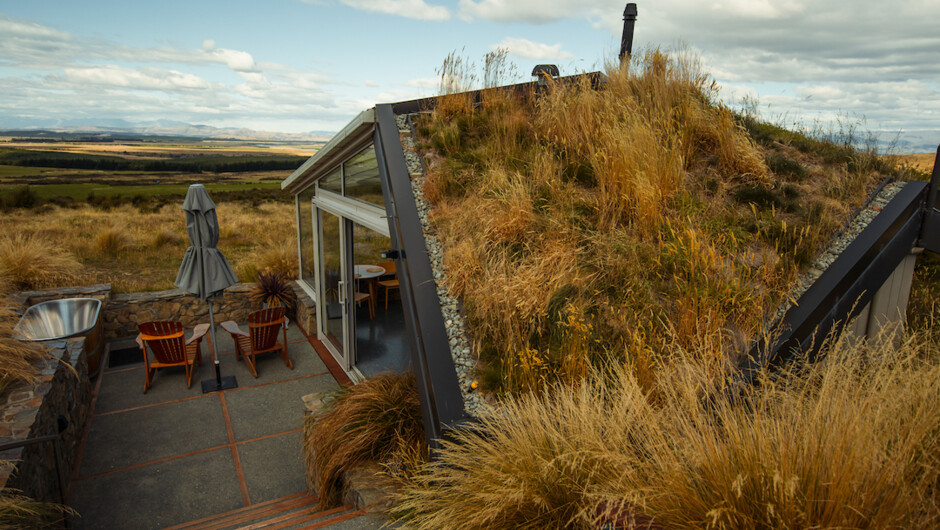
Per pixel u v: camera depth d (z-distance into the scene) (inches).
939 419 83.1
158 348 279.0
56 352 214.7
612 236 181.5
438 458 131.1
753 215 193.3
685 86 260.2
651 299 159.3
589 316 157.6
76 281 379.6
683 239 175.0
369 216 243.8
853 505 75.9
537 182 207.6
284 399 275.0
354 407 166.6
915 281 208.5
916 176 210.2
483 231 186.2
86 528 175.0
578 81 273.6
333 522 128.2
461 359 156.3
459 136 239.6
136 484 201.2
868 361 108.8
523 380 142.8
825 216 186.4
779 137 247.3
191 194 270.1
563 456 98.6
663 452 95.5
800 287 165.6
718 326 147.1
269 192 1692.9
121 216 971.9
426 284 175.6
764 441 85.6
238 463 216.8
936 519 76.1
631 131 210.7
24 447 145.9
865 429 81.0
